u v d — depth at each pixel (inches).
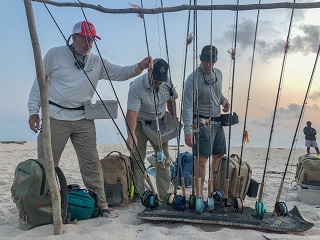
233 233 112.5
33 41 105.1
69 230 117.5
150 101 152.8
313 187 166.6
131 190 160.4
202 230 119.2
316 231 121.3
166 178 160.9
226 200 130.0
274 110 124.8
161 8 92.4
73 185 142.1
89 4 97.4
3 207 156.4
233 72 124.8
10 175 257.9
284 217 126.6
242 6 86.2
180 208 131.0
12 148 644.1
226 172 131.1
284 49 116.0
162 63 144.9
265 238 110.0
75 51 134.8
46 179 119.6
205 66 149.0
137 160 164.2
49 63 133.6
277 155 590.2
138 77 155.5
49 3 100.8
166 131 157.3
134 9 92.7
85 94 136.6
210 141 140.2
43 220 120.8
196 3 100.7
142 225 122.5
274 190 204.5
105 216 134.9
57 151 133.8
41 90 108.1
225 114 157.6
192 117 148.9
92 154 138.4
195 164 148.3
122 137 138.9
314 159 170.1
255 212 123.6
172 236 109.5
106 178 155.2
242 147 133.6
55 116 132.7
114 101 136.6
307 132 532.1
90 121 138.3
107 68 144.1
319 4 79.8
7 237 112.8
